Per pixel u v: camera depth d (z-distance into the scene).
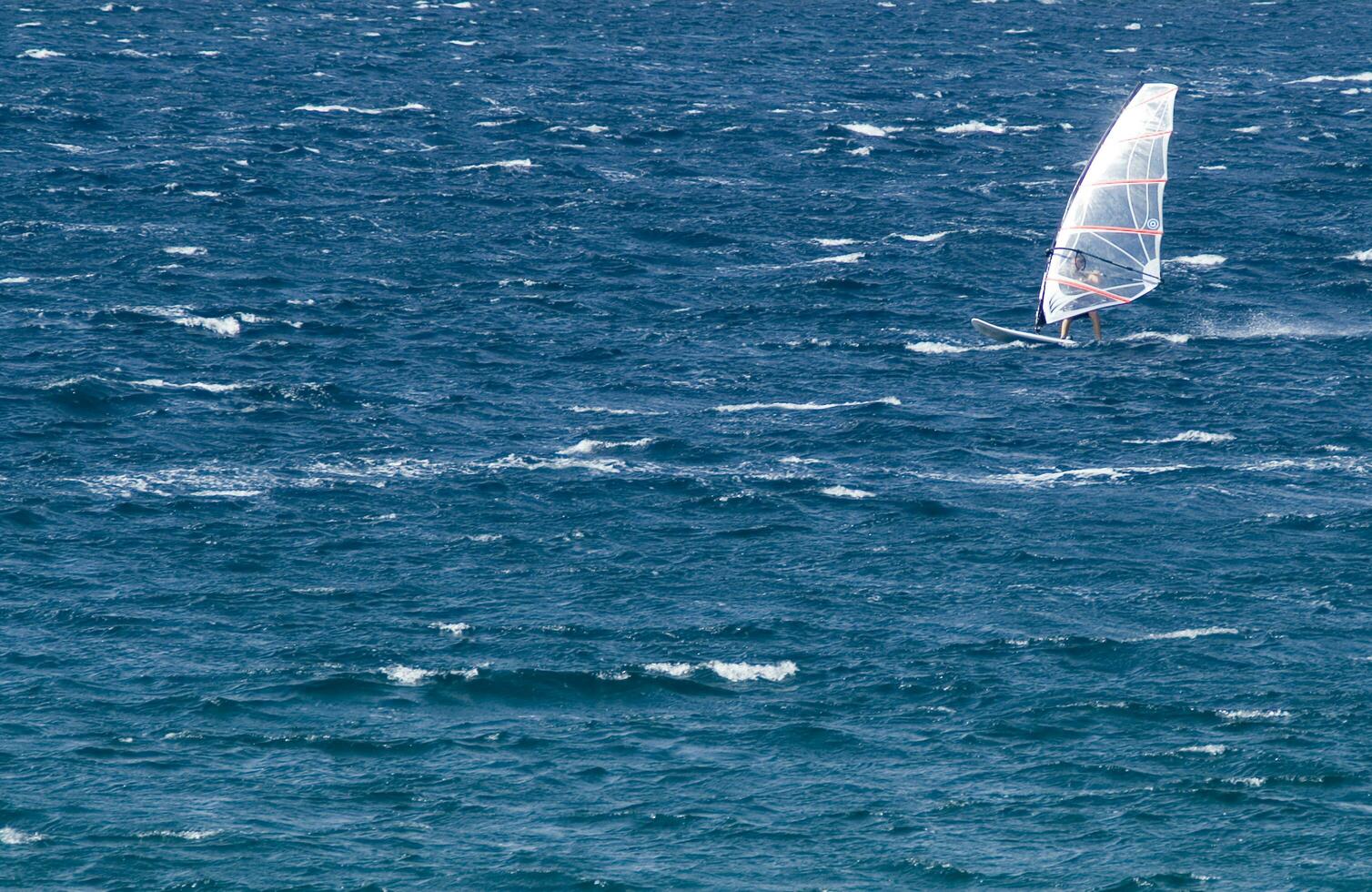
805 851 180.50
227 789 191.75
